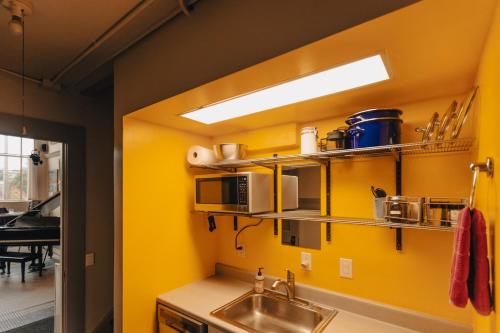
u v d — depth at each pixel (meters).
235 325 1.41
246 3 1.08
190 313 1.57
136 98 1.58
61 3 1.29
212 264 2.20
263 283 1.86
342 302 1.56
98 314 2.46
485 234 0.73
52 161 6.71
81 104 2.42
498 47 0.69
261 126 1.95
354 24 0.81
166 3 1.28
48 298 3.55
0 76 1.95
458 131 1.09
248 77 1.15
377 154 1.42
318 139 1.62
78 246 2.34
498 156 0.70
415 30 0.82
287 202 1.84
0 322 2.92
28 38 1.59
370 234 1.51
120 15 1.39
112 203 2.60
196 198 1.92
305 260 1.74
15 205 6.42
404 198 1.19
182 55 1.32
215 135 2.22
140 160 1.75
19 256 4.36
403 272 1.41
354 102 1.46
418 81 1.19
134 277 1.68
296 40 0.94
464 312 1.26
